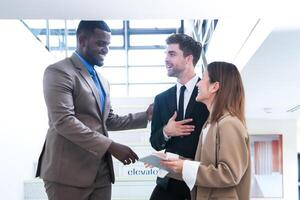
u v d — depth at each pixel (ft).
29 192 11.59
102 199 6.83
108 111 7.14
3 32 10.37
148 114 7.94
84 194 6.47
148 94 23.67
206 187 5.49
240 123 5.44
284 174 16.99
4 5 6.39
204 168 5.28
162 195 6.77
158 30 26.18
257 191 16.89
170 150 6.68
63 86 6.24
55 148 6.38
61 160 6.35
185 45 6.86
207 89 5.85
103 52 6.97
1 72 10.14
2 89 10.18
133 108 15.55
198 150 5.90
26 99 12.03
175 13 6.84
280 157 17.10
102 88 7.12
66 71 6.38
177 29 25.12
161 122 7.04
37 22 13.78
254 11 6.61
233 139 5.24
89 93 6.57
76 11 6.69
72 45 16.49
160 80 24.79
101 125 6.81
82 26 6.88
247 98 12.39
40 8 6.53
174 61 6.88
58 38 16.46
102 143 6.11
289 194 16.89
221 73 5.77
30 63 12.56
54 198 6.43
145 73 24.97
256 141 17.20
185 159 6.03
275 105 13.73
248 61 8.16
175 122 6.48
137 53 25.45
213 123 5.58
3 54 10.32
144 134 14.66
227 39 10.34
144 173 12.23
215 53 12.07
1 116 10.05
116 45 25.41
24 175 11.69
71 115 6.18
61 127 6.12
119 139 14.58
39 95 13.39
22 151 11.56
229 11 6.69
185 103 6.83
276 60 8.11
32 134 12.52
